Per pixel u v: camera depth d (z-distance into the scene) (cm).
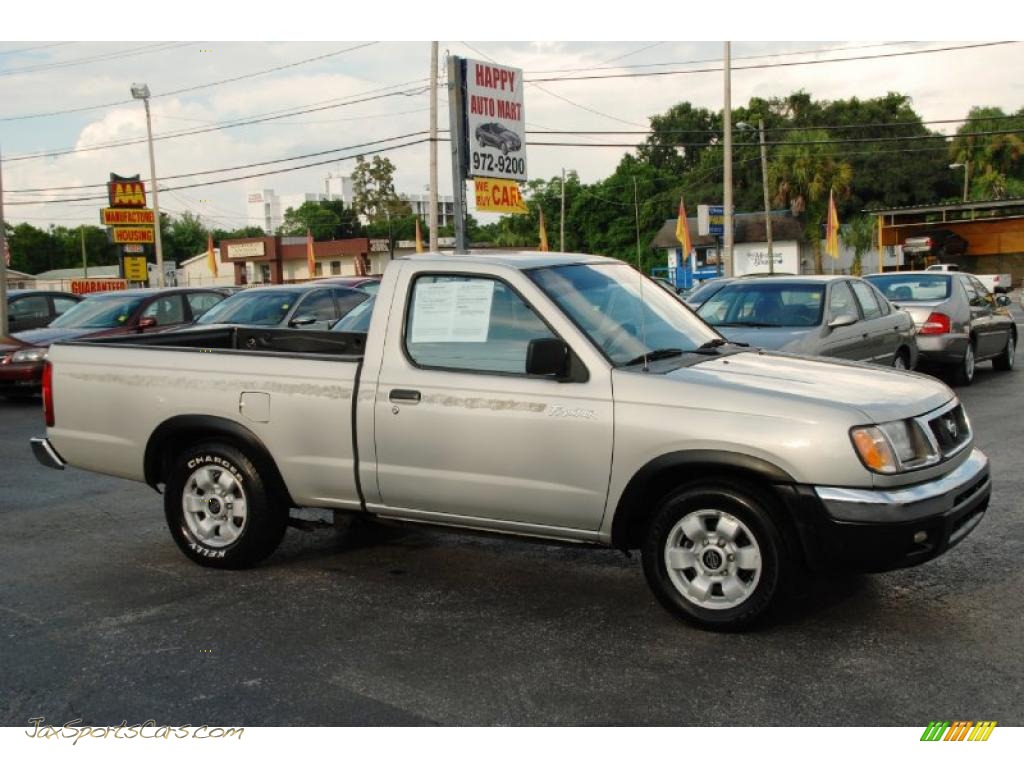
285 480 572
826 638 465
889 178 6688
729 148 2917
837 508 443
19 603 550
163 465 624
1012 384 1352
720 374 494
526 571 588
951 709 390
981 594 518
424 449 525
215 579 587
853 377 508
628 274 590
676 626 488
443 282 533
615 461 481
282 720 396
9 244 10225
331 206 9238
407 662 452
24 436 1173
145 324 1541
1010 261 4231
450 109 1714
